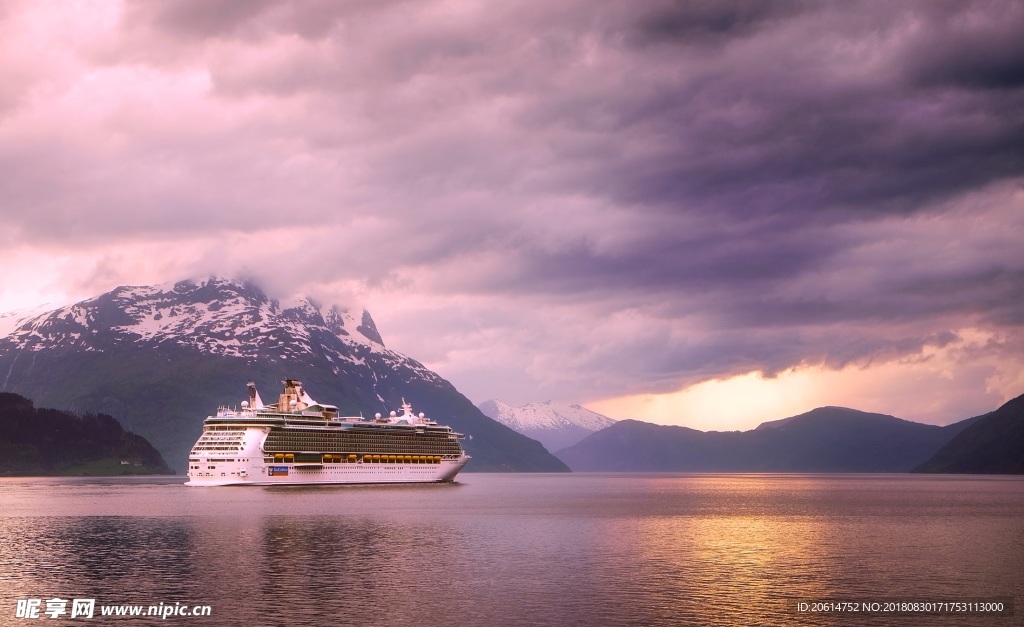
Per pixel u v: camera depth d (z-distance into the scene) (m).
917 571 119.75
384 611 94.00
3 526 170.62
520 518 195.75
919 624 90.94
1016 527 181.62
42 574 113.38
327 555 129.50
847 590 106.00
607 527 176.50
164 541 144.25
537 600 99.25
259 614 92.69
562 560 126.75
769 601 99.88
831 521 197.88
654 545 145.25
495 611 94.12
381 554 130.88
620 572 116.81
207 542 142.75
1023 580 113.25
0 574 113.44
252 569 117.25
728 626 89.44
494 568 119.12
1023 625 90.88
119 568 117.81
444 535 155.62
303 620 90.44
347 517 187.62
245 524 171.25
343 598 99.69
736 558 130.50
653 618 91.94
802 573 117.56
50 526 170.38
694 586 107.56
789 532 169.62
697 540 153.50
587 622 90.38
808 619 92.31
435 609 94.88
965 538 158.88
